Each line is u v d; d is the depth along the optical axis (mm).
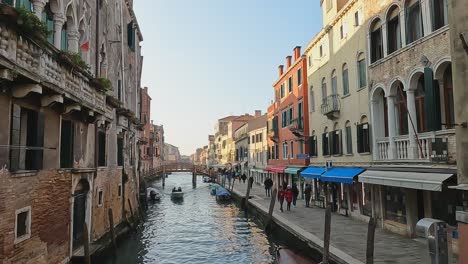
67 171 10844
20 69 7059
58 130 10273
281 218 17469
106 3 16359
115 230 16453
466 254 7492
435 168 10609
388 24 13477
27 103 8492
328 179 17438
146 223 23516
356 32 16125
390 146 13172
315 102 22266
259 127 44469
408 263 9539
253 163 46594
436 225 6488
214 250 16109
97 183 13812
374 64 14352
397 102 13227
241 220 24234
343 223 15797
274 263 13727
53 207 9828
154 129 84938
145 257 15062
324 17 20641
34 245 8672
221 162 85688
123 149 19141
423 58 11180
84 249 11000
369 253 9055
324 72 20516
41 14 9570
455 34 8117
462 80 7934
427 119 10703
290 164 27750
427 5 11062
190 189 51750
